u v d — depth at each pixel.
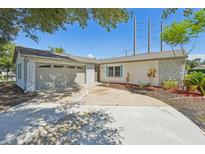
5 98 8.91
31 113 6.00
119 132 4.31
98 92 11.52
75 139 3.88
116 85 15.61
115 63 18.42
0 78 20.36
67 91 11.60
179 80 12.23
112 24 5.57
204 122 5.16
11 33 9.39
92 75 17.78
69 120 5.25
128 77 16.81
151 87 13.33
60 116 5.66
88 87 14.40
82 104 7.58
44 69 12.26
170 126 4.78
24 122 5.00
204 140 3.86
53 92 11.05
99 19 5.53
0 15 6.61
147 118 5.54
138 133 4.25
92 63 17.59
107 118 5.49
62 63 13.84
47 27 6.53
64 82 14.10
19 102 7.94
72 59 15.25
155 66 14.39
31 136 4.01
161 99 8.80
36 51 13.47
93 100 8.57
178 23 10.31
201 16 9.38
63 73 13.98
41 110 6.44
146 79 15.23
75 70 15.39
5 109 6.56
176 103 7.74
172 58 12.92
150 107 7.07
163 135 4.13
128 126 4.76
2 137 3.93
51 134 4.14
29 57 11.08
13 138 3.89
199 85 9.63
